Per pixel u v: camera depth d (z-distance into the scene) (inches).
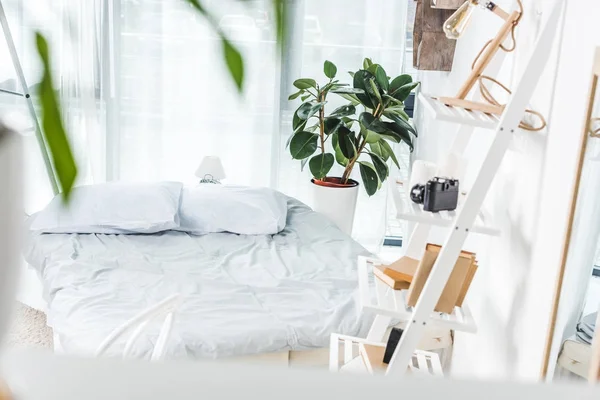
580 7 73.4
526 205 86.1
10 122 15.0
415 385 12.8
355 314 102.4
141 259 121.3
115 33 164.2
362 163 164.4
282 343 96.2
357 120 161.0
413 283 85.1
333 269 120.6
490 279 98.7
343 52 172.9
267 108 172.9
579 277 66.7
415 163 94.7
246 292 109.9
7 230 14.8
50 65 13.2
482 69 87.7
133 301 104.9
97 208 133.3
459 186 95.8
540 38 74.9
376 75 159.2
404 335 80.6
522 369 83.4
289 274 118.1
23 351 13.4
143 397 12.3
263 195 143.1
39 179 164.4
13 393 12.4
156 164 173.2
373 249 182.5
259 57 168.7
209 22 14.3
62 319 99.8
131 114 169.6
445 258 79.1
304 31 171.0
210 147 174.1
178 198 140.0
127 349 76.0
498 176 98.5
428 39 139.6
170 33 166.7
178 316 99.3
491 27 112.4
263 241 132.4
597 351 61.2
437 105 84.7
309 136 161.2
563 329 69.9
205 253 126.3
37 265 124.9
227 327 97.0
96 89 165.9
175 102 170.7
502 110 85.0
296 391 12.5
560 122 77.2
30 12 155.3
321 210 162.1
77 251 123.3
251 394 12.4
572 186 68.7
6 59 156.6
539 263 80.3
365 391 12.6
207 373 12.8
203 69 169.3
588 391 12.9
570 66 75.5
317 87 163.2
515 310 87.3
